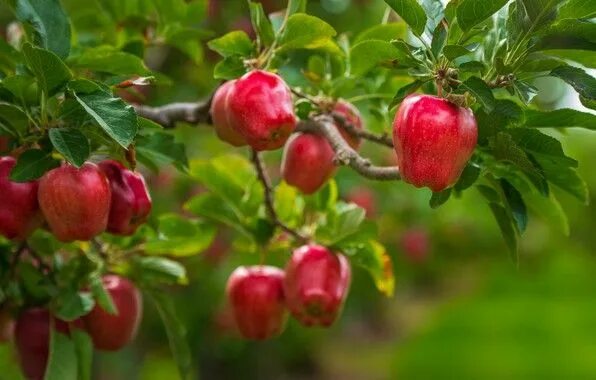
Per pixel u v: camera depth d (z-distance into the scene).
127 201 1.76
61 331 1.87
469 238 5.27
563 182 1.73
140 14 2.14
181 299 4.06
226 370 5.27
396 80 1.91
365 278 4.69
